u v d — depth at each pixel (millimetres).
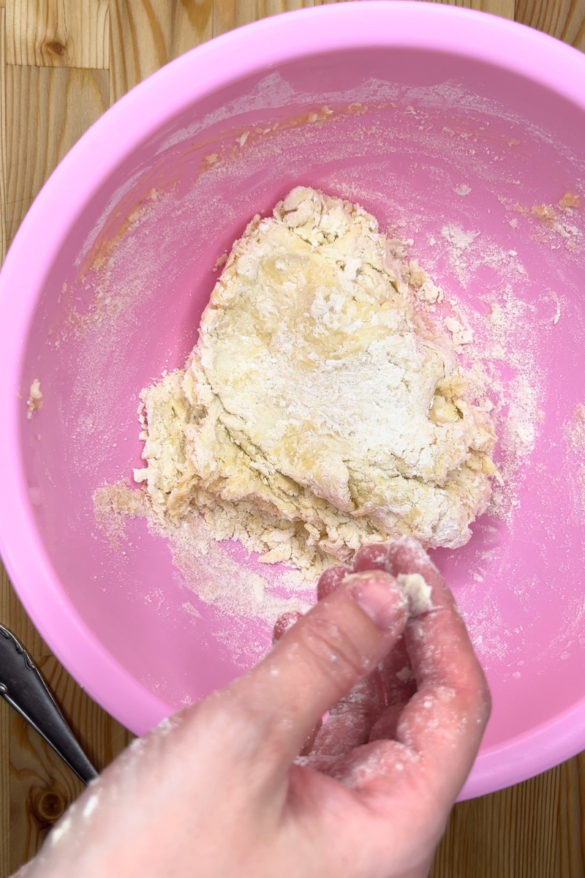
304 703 234
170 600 380
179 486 386
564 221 370
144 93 310
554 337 398
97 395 372
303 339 376
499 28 309
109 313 366
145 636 360
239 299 383
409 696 305
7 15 402
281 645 243
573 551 387
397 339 371
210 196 368
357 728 300
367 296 373
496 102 333
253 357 389
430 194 389
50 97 405
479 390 419
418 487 378
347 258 373
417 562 283
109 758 416
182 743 225
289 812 230
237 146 350
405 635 284
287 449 384
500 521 410
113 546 368
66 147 407
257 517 408
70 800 419
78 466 359
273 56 310
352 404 376
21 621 414
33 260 314
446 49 311
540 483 403
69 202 313
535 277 394
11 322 313
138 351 392
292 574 409
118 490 381
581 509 388
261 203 386
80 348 355
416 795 246
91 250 337
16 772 418
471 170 373
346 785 250
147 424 399
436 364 385
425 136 362
